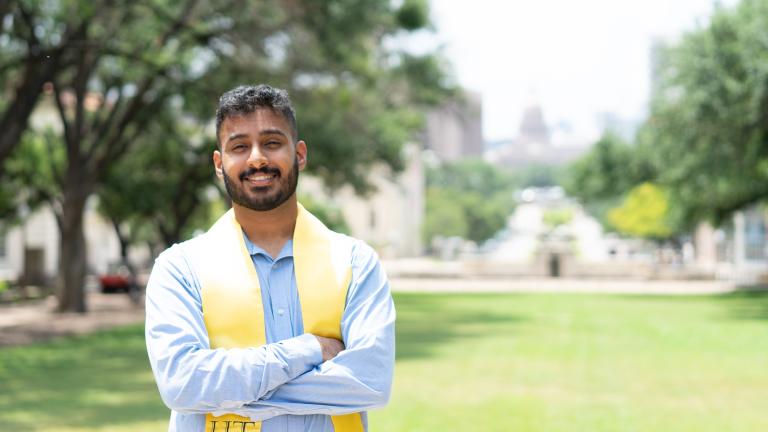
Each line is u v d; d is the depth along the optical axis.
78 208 25.47
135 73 25.20
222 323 2.37
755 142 23.41
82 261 25.94
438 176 127.31
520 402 9.73
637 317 23.47
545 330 19.44
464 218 101.38
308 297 2.41
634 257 72.19
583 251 81.12
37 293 37.97
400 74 31.80
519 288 42.44
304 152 2.62
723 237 59.03
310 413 2.34
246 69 22.67
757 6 22.03
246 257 2.43
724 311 25.59
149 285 2.46
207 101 24.72
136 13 21.83
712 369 12.69
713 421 8.53
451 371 12.50
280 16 21.50
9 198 32.78
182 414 2.42
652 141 27.64
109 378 12.12
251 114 2.43
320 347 2.35
